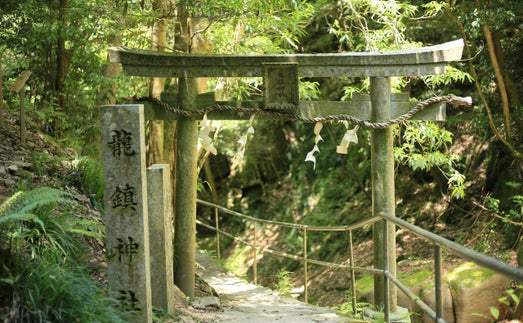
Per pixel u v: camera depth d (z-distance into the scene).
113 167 4.27
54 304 3.66
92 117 9.16
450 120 11.38
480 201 11.40
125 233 4.31
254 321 5.39
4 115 7.47
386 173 6.11
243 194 17.06
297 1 7.91
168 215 5.02
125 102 9.62
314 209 15.07
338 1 9.17
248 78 9.52
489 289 7.84
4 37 8.52
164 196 4.93
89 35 9.06
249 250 15.47
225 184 17.34
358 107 6.10
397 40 8.62
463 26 9.83
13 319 3.48
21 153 6.51
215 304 5.98
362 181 14.35
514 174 10.59
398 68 5.87
